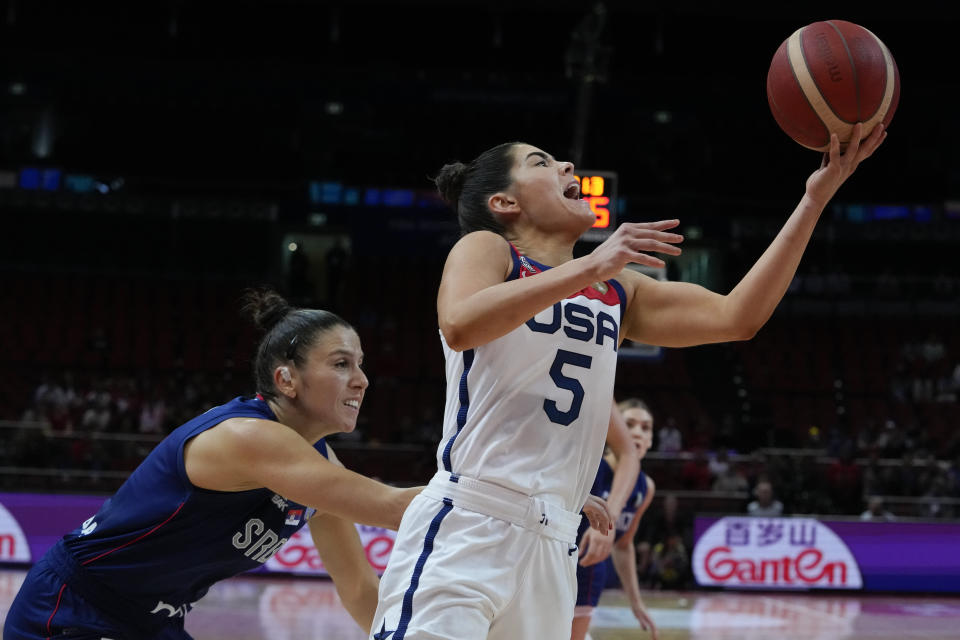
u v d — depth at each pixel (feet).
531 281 6.09
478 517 6.59
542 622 6.69
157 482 7.98
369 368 61.72
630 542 16.34
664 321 7.62
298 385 8.27
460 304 6.28
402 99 72.74
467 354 6.98
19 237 69.46
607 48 42.78
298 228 73.15
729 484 40.91
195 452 7.84
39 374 56.65
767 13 58.03
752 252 73.31
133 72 69.46
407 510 7.01
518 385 6.78
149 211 71.67
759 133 75.97
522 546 6.58
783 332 67.46
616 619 26.37
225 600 27.58
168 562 8.09
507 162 7.59
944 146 74.23
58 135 75.15
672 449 50.42
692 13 58.65
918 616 29.40
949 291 68.80
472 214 7.72
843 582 36.32
